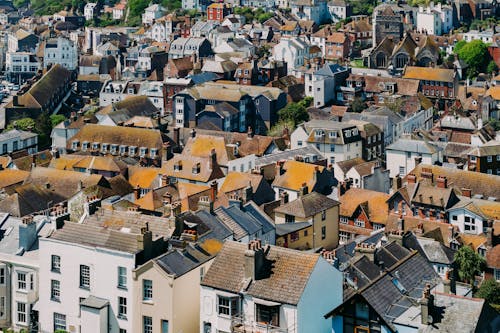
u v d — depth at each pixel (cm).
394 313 14088
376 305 14050
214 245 16525
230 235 17700
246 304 14700
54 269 16400
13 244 17675
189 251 16012
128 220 17200
